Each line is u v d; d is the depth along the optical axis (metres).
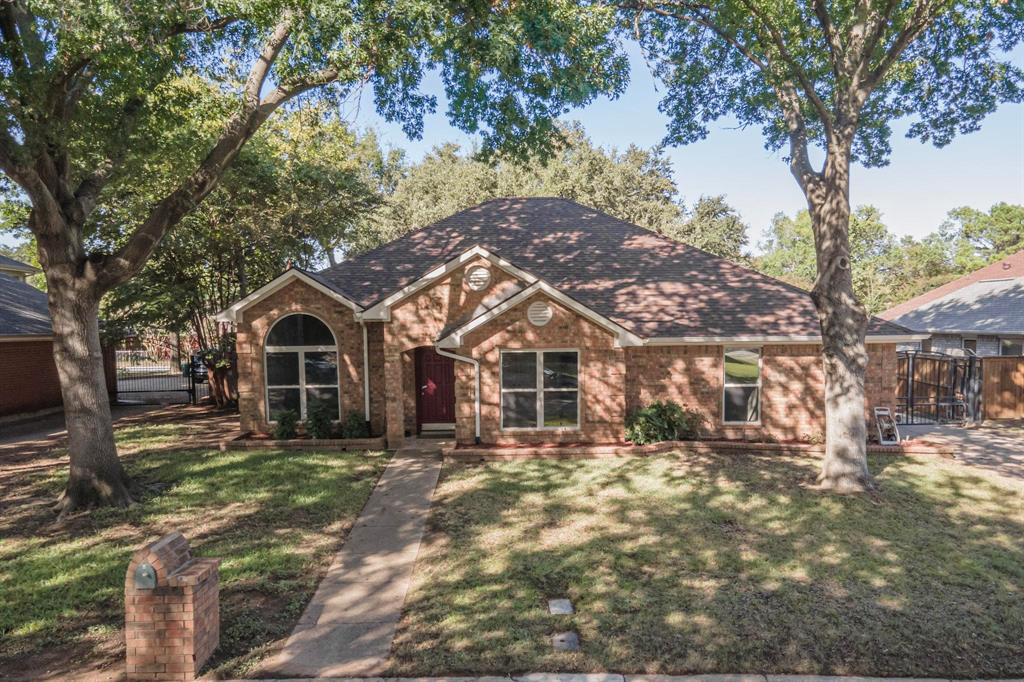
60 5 7.11
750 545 7.95
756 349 14.09
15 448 14.58
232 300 22.39
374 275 16.08
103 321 20.05
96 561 7.60
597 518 9.06
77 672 5.26
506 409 13.57
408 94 11.70
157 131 10.96
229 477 11.37
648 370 14.13
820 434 13.98
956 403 17.94
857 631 5.83
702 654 5.45
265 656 5.50
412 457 13.01
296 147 23.22
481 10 9.39
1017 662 5.38
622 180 39.19
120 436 15.63
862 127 13.50
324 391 14.88
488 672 5.21
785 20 11.35
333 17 8.30
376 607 6.44
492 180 39.19
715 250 44.19
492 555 7.75
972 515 9.13
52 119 8.95
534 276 13.93
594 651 5.51
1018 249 48.00
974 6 10.87
